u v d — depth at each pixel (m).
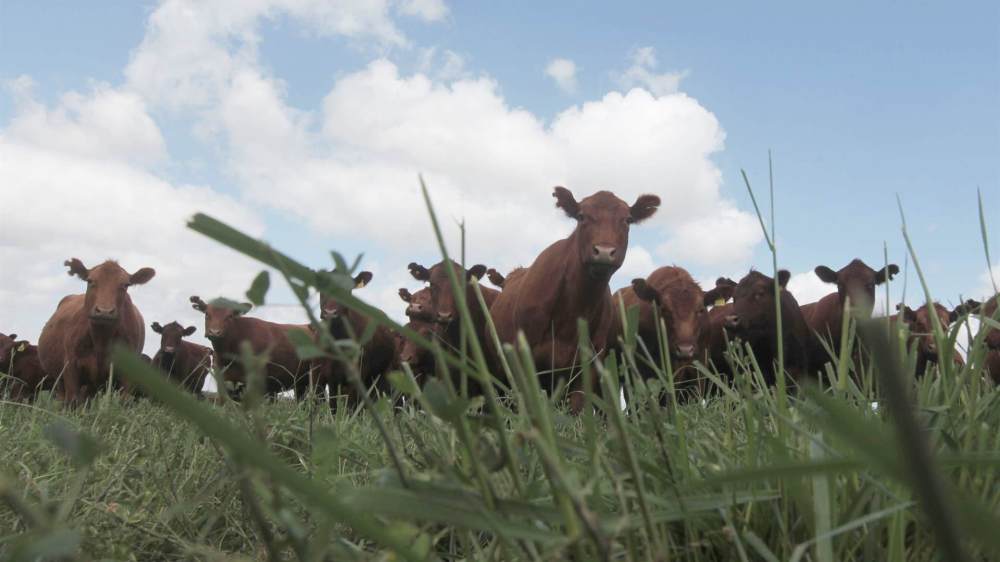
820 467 0.66
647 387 1.51
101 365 13.75
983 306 1.64
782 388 1.52
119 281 13.71
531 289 9.45
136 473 2.65
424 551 0.95
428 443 2.02
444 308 11.86
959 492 0.45
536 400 1.04
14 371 19.64
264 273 0.87
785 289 13.27
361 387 0.94
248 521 2.13
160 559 2.01
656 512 1.28
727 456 1.71
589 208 9.29
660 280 11.49
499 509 0.98
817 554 1.19
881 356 0.39
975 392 1.57
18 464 2.67
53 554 0.59
